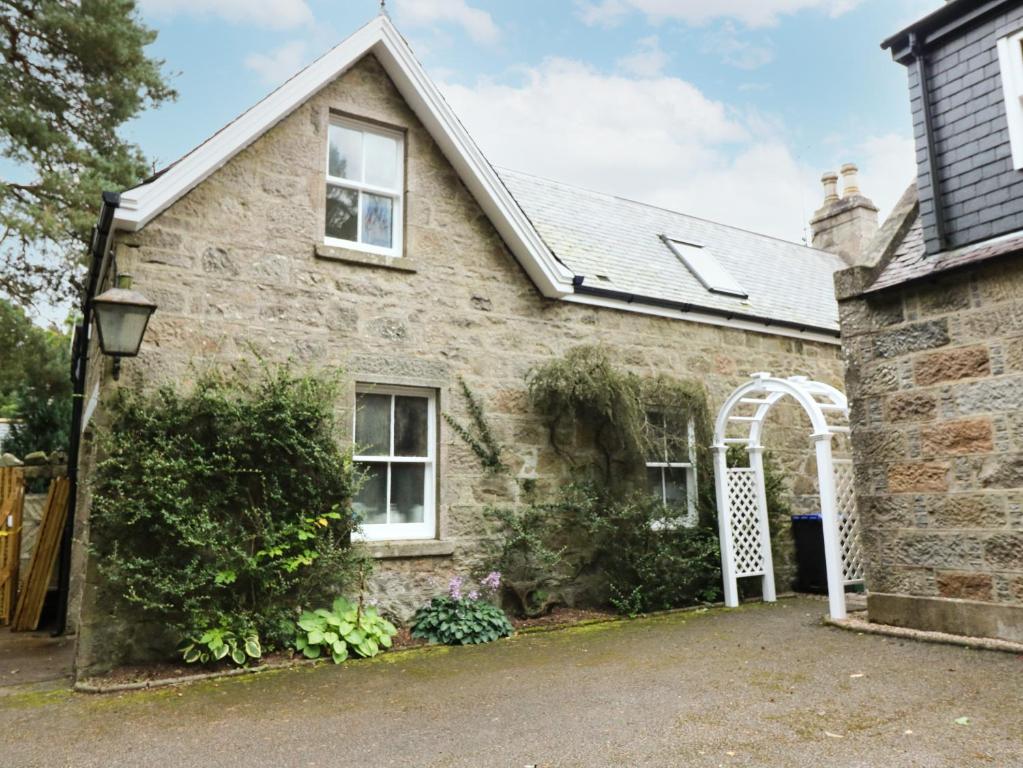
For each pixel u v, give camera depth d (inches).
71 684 224.7
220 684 216.7
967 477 250.8
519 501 325.4
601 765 142.9
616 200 527.8
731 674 213.5
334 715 182.1
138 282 253.1
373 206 316.5
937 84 282.4
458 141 320.5
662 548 341.1
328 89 303.6
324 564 260.5
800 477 431.8
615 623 311.4
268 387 264.7
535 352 341.1
